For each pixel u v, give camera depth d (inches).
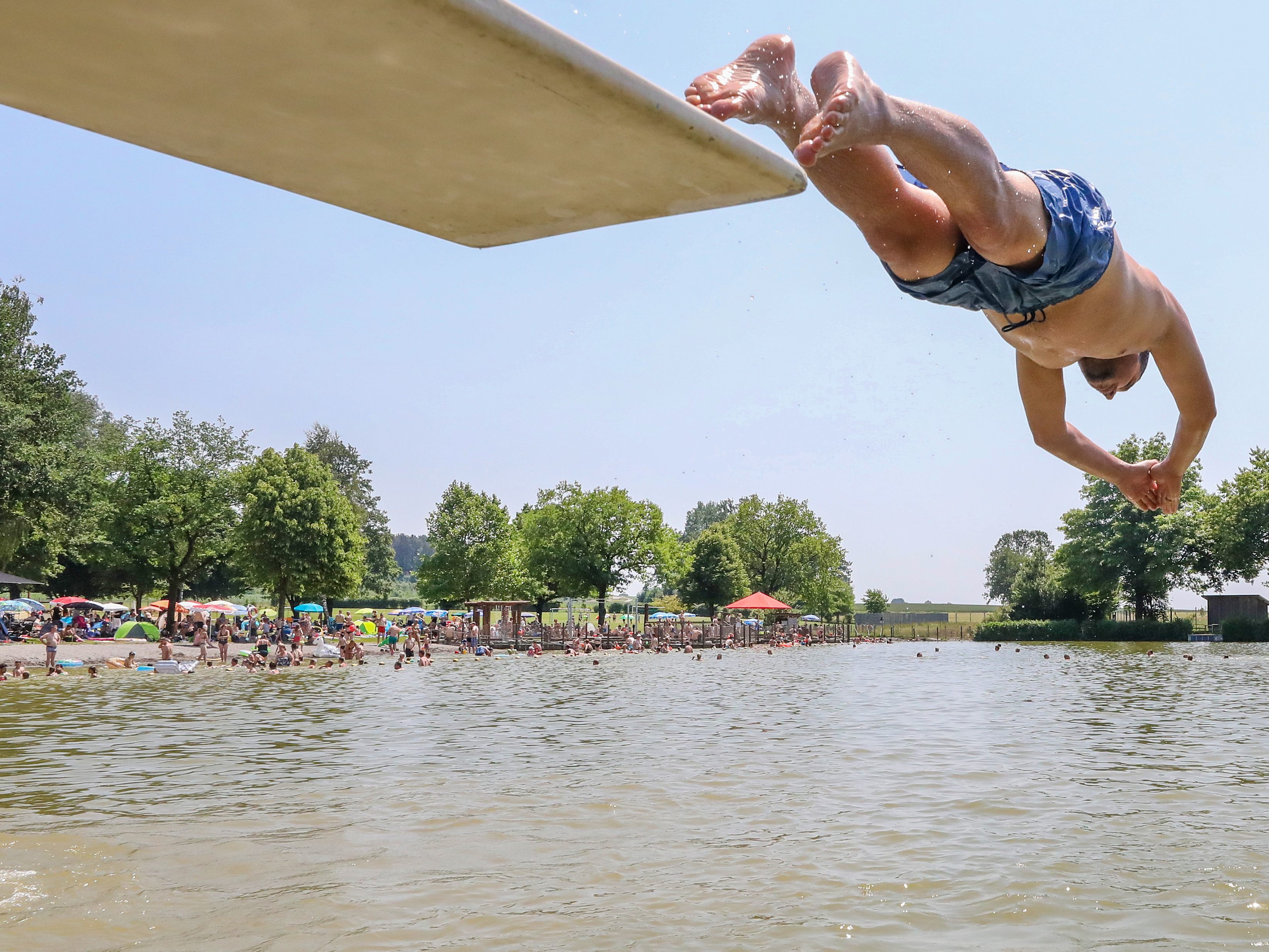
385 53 47.6
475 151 58.5
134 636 1713.8
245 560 2028.8
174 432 1991.9
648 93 52.2
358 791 425.7
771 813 373.7
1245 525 2154.3
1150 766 489.7
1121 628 2541.8
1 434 1445.6
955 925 237.5
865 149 97.3
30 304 1772.9
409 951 219.5
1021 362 136.1
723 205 64.9
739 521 3427.7
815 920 242.1
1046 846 317.1
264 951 219.9
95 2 43.3
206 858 306.3
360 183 63.7
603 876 284.2
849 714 788.0
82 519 1664.6
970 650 2311.8
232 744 596.1
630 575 2568.9
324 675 1312.7
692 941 225.6
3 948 222.1
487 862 301.3
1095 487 2539.4
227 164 61.4
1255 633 2271.2
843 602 3582.7
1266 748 555.8
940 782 445.4
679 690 1085.1
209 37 46.4
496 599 2659.9
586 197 64.7
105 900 260.4
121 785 447.2
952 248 105.3
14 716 768.9
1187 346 120.4
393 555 3715.6
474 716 775.7
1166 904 253.1
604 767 496.7
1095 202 105.7
